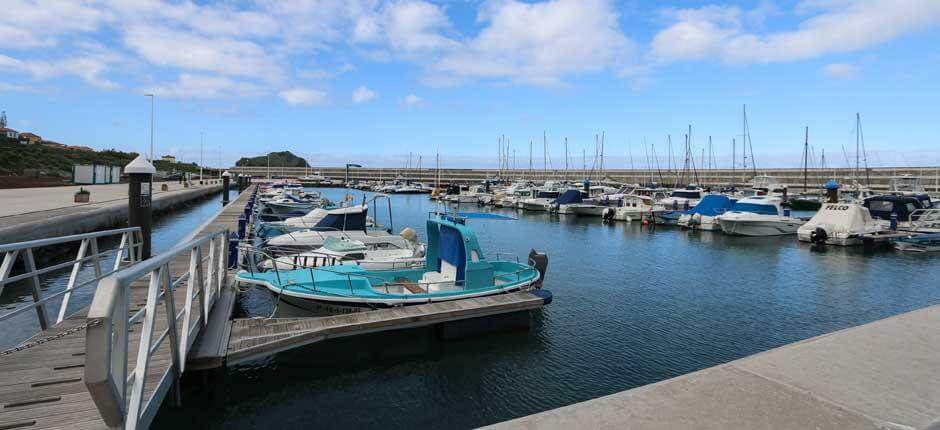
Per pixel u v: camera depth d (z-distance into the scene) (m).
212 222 28.06
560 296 16.75
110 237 25.69
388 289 13.38
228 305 10.66
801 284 19.22
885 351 4.02
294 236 19.66
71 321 8.12
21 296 14.65
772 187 63.12
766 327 13.77
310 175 137.25
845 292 17.92
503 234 35.31
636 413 2.84
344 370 10.30
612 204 52.22
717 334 13.13
